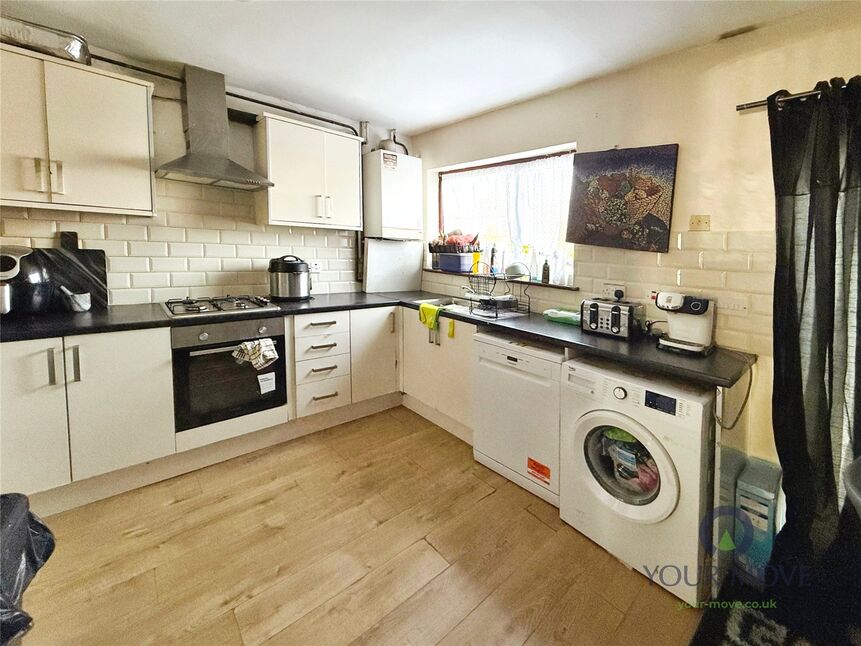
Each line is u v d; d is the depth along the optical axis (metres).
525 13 1.75
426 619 1.41
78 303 2.18
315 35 1.98
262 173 2.68
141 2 1.75
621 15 1.73
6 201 1.86
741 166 1.82
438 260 3.38
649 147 2.09
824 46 1.61
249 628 1.37
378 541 1.78
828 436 1.55
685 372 1.51
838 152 1.47
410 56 2.17
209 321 2.21
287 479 2.25
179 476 2.26
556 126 2.57
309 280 2.97
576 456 1.80
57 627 1.36
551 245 2.76
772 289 1.75
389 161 3.23
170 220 2.55
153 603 1.46
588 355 1.97
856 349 1.50
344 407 2.97
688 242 2.00
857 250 1.48
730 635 1.37
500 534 1.83
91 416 1.90
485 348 2.28
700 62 1.92
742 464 1.76
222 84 2.44
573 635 1.37
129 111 2.14
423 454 2.53
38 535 0.90
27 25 1.84
